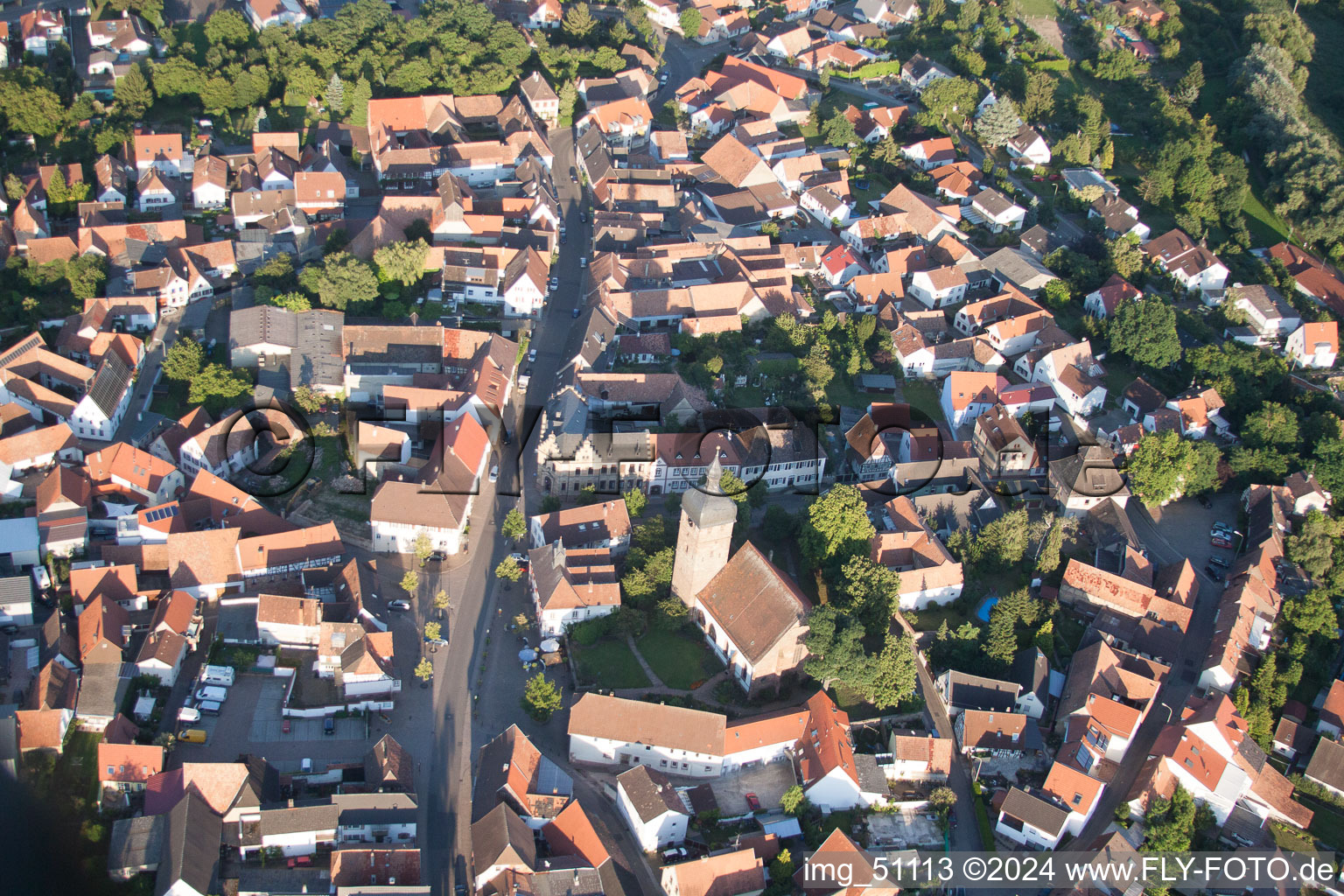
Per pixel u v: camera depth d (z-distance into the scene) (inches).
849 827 6299.2
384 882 5418.3
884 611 7224.4
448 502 7524.6
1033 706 7126.0
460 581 7440.9
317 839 5674.2
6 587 6565.0
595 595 7057.1
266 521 7288.4
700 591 7175.2
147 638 6501.0
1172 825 6491.1
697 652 7116.1
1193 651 7824.8
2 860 5260.8
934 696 7175.2
